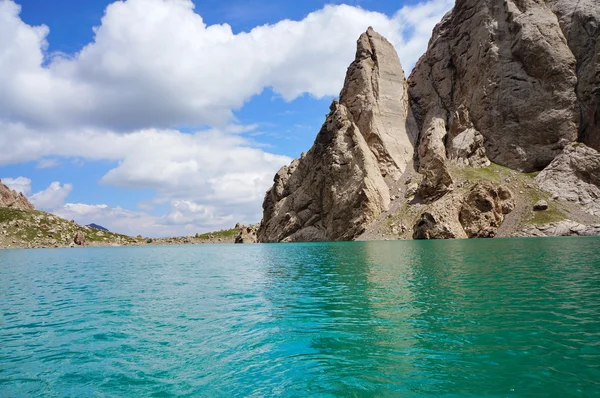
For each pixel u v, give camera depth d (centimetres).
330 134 13800
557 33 11294
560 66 10925
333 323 1692
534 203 9475
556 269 2869
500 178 10588
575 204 9244
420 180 11912
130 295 2706
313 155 14525
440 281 2609
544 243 5778
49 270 4975
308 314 1884
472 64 12775
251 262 5184
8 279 3906
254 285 2980
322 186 13438
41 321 1964
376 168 12631
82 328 1803
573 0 11725
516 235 8756
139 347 1488
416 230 9650
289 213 14100
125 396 1064
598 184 9456
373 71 14125
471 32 13112
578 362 1125
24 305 2412
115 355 1406
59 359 1376
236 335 1589
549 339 1323
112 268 5081
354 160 12488
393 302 2036
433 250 5372
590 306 1725
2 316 2094
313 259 5066
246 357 1327
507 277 2609
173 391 1087
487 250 4900
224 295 2572
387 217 11225
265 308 2083
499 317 1614
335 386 1056
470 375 1075
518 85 11531
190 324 1806
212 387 1102
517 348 1255
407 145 13562
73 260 7162
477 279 2595
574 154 9962
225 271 4175
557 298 1903
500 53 12019
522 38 11562
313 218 13450
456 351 1264
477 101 12219
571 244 5334
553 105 10919
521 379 1035
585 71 10781
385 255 4991
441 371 1112
